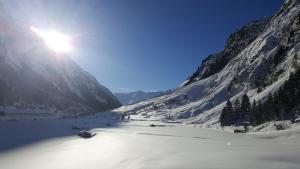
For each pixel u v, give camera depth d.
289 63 188.62
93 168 57.81
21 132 136.88
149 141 97.69
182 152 70.50
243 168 51.50
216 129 153.12
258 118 137.25
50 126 181.62
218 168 52.16
